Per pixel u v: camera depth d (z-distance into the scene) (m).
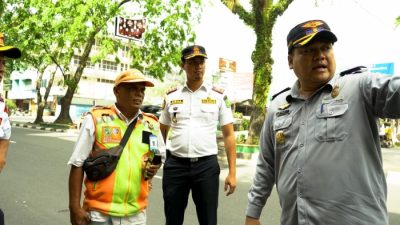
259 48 12.64
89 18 16.69
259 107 12.59
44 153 10.82
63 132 20.00
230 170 3.54
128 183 2.56
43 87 47.62
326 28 1.84
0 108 3.35
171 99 3.55
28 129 21.55
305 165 1.87
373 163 1.78
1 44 3.13
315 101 1.92
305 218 1.86
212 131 3.47
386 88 1.68
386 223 1.77
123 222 2.57
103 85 48.88
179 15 17.28
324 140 1.82
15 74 53.75
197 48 3.45
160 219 5.09
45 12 16.69
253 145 11.75
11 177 7.38
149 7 17.11
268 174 2.28
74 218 2.55
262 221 5.12
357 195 1.74
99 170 2.52
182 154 3.39
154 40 17.72
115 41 19.17
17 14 19.16
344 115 1.79
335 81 1.88
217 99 3.52
